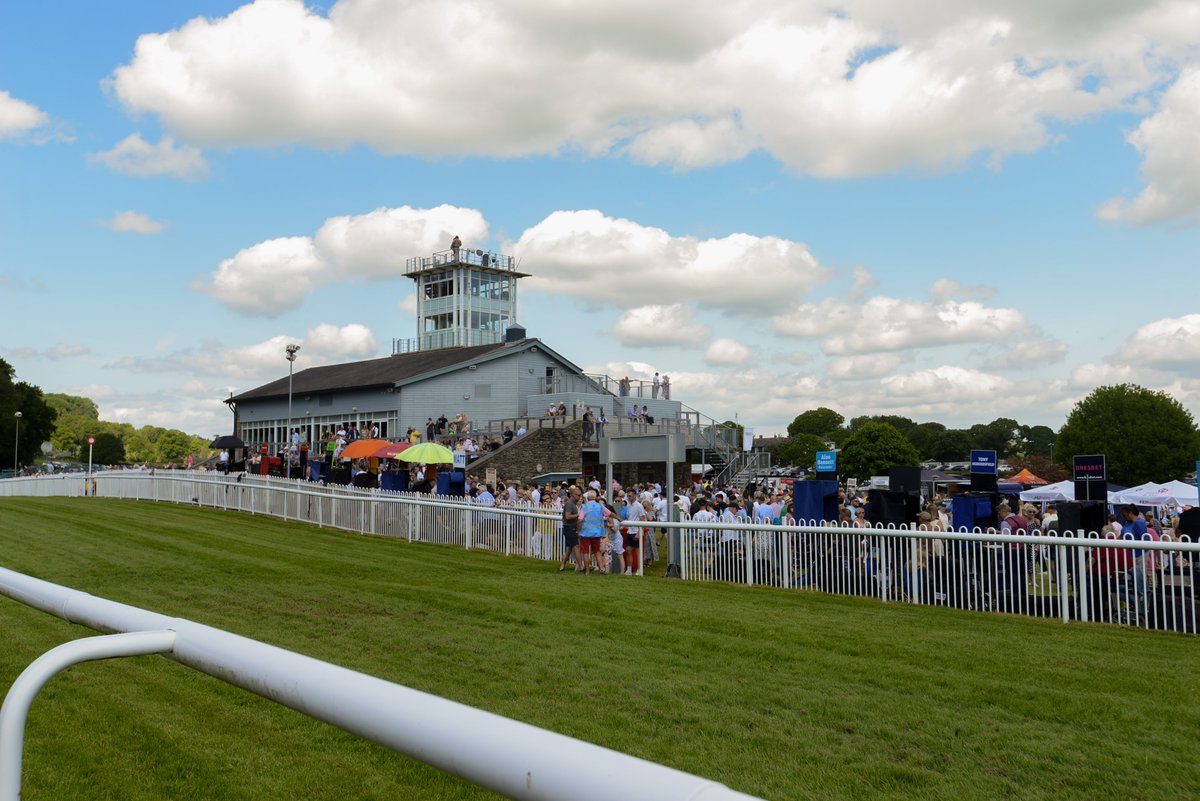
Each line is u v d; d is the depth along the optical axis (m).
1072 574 12.06
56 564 15.97
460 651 9.14
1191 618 11.14
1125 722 6.84
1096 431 65.62
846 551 14.68
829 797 5.29
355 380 51.81
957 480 46.19
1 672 7.78
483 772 1.04
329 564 17.36
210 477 32.59
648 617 11.46
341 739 6.21
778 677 8.20
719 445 47.16
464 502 23.08
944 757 6.00
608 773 0.93
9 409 76.69
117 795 5.18
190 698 7.09
